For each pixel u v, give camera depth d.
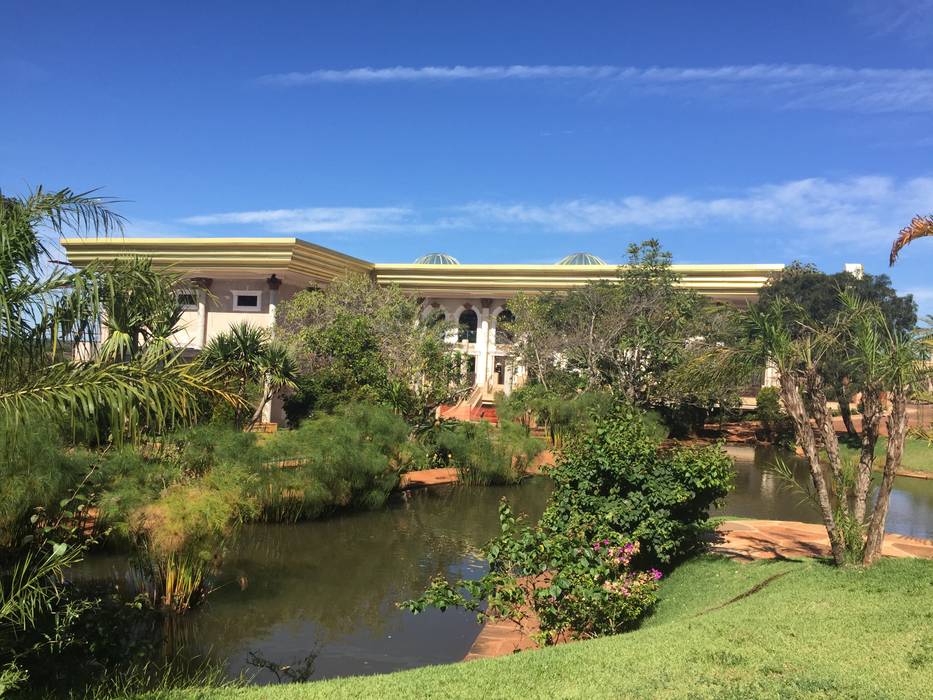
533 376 34.78
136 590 9.45
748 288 34.62
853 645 5.51
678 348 27.89
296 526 14.65
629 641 6.08
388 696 4.90
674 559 10.22
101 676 7.04
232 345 20.73
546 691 4.88
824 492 8.59
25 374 5.50
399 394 22.95
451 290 39.25
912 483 21.55
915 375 8.40
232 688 5.55
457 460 20.47
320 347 25.22
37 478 9.17
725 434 33.72
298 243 31.86
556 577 7.34
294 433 15.63
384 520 15.62
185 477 11.45
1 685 5.79
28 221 5.60
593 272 36.91
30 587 6.61
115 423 5.49
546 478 21.92
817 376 9.20
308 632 8.89
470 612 9.74
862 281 29.66
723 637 5.93
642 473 9.55
